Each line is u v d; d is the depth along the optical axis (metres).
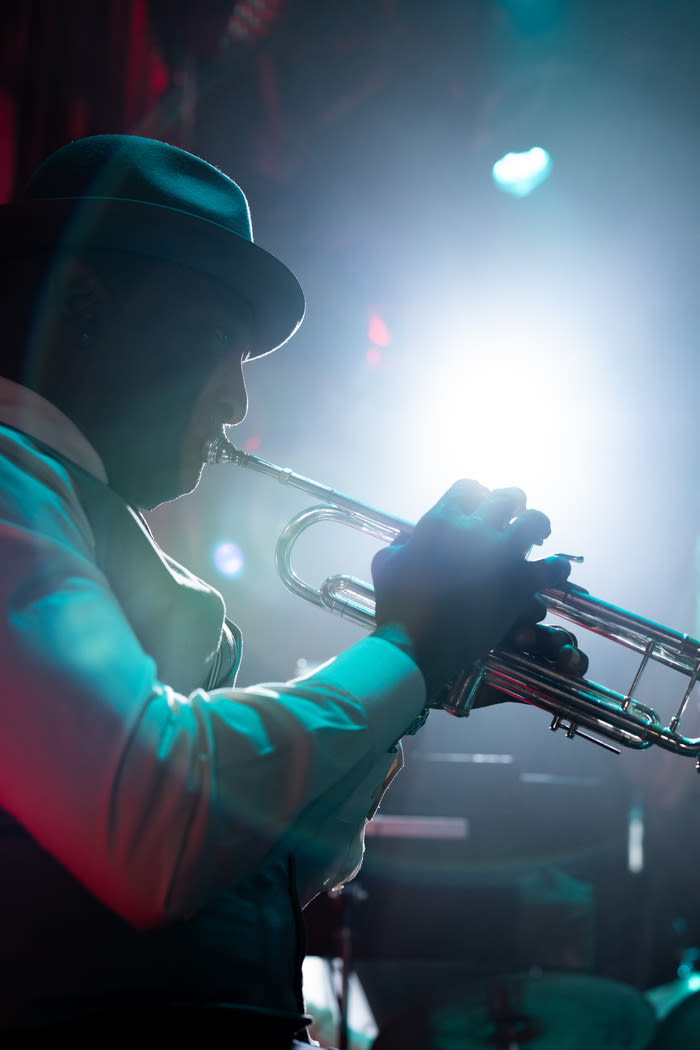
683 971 4.19
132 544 0.90
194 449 1.00
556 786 3.94
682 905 4.47
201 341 1.00
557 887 3.88
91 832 0.68
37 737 0.68
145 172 1.03
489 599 0.85
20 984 0.76
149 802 0.68
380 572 0.89
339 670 0.82
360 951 3.80
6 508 0.76
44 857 0.78
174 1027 0.79
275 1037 0.86
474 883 3.83
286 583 1.44
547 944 3.83
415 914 3.82
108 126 3.69
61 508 0.81
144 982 0.79
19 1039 0.75
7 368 0.95
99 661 0.71
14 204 0.94
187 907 0.71
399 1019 2.34
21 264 0.98
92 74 3.65
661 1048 1.81
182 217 0.96
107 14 3.68
